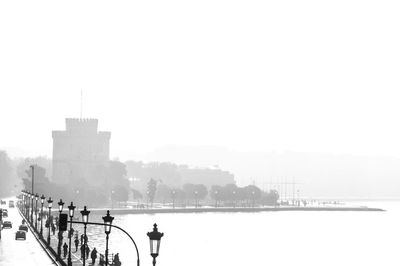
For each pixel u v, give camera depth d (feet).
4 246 451.12
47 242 451.12
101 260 358.23
